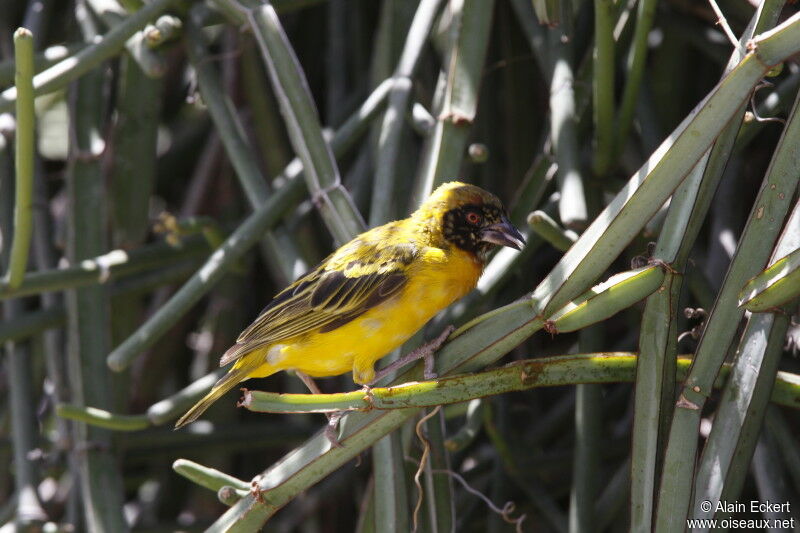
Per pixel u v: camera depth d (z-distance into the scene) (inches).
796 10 332.5
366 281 308.2
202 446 466.0
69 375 414.0
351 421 255.9
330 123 501.0
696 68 494.3
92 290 388.2
